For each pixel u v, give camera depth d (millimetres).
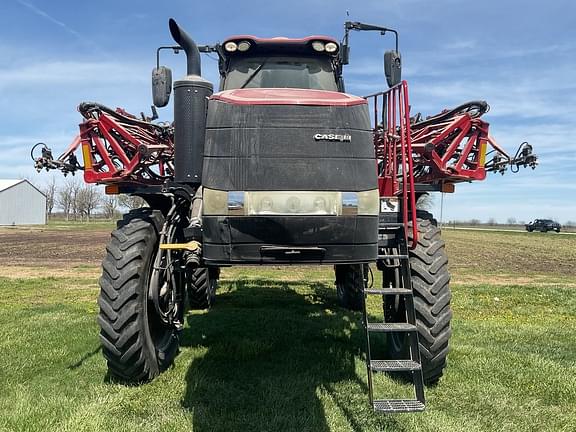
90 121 4855
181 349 5688
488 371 5012
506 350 5801
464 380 4766
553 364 5219
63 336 6195
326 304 8648
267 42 5398
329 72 5590
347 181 3795
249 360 5301
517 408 4141
